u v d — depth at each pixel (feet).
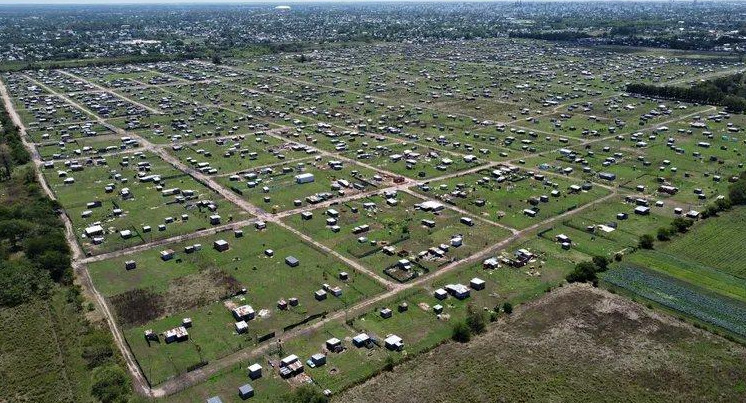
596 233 558.97
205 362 368.68
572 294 448.24
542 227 574.97
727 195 652.48
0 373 358.64
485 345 386.32
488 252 520.01
